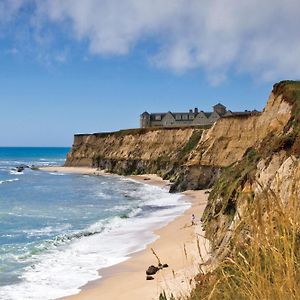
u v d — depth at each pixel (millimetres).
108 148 122750
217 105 126562
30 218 41344
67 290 20375
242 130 63438
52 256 26922
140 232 33906
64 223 38656
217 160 63438
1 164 163500
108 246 29469
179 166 82312
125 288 19891
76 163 137750
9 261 25625
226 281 4090
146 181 85188
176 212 43781
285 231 3512
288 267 3254
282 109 37031
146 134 108500
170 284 14844
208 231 26125
